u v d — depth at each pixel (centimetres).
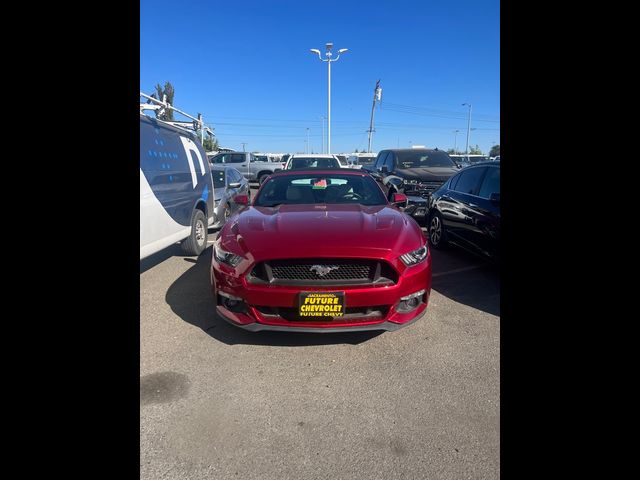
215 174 821
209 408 230
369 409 229
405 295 283
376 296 274
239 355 290
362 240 289
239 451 198
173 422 218
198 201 595
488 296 413
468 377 261
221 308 304
